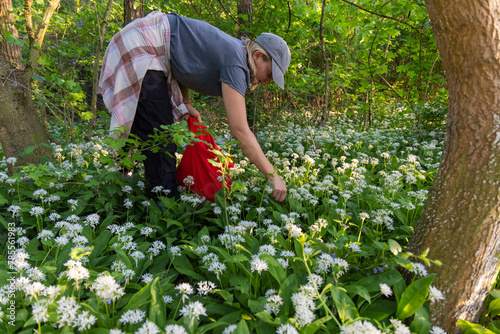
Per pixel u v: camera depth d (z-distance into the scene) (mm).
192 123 2918
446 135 1722
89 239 2156
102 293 1425
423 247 1724
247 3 5590
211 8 6059
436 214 1685
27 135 3223
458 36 1496
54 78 3254
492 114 1508
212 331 1560
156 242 2049
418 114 5875
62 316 1369
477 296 1623
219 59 2355
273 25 5301
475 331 1493
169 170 2771
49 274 1784
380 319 1500
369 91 6500
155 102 2604
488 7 1390
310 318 1396
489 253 1562
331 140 4836
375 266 1861
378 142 5098
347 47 6785
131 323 1393
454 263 1599
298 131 5488
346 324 1378
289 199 2742
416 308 1441
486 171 1526
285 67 2496
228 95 2354
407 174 3371
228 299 1615
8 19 3281
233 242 2041
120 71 2514
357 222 2510
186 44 2441
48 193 2643
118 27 6062
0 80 3043
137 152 2412
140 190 2949
